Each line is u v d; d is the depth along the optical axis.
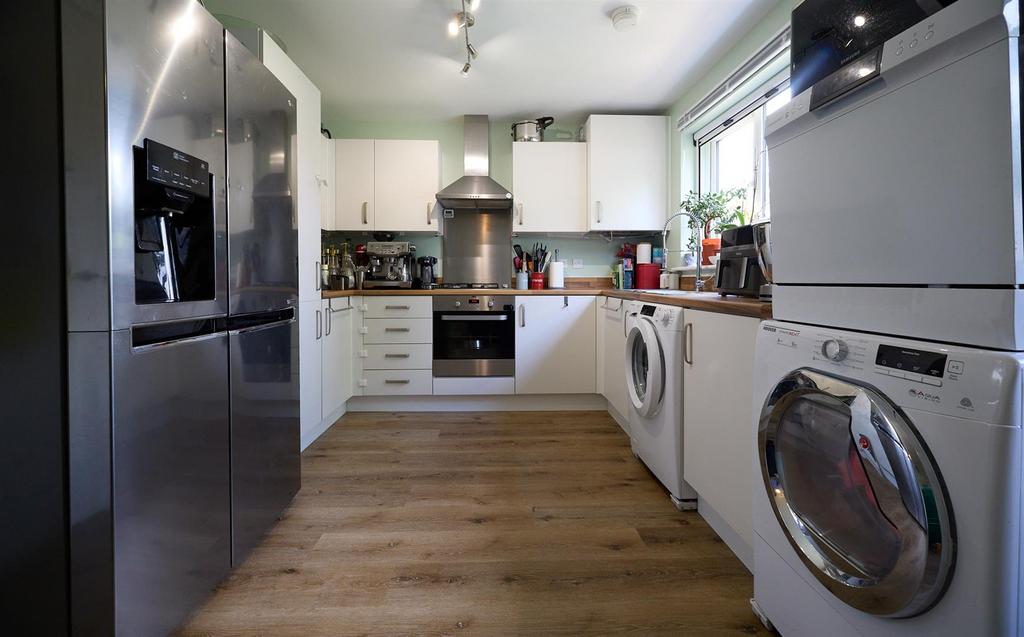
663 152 3.43
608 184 3.42
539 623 1.20
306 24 2.36
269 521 1.57
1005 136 0.60
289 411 1.74
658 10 2.25
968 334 0.65
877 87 0.80
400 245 3.36
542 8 2.23
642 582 1.36
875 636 0.79
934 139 0.70
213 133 1.23
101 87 0.86
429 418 3.10
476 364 3.22
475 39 2.50
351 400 3.28
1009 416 0.58
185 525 1.12
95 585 0.90
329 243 3.72
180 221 1.22
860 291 0.85
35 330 0.88
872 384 0.77
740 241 1.72
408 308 3.19
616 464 2.28
